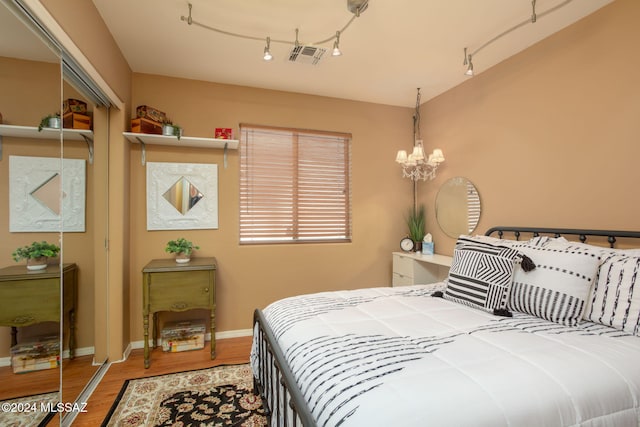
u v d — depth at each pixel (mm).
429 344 1315
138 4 1998
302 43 2428
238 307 3240
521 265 1827
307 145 3562
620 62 1939
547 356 1196
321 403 1004
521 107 2578
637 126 1866
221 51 2588
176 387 2232
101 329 2457
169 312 3025
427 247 3416
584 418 1003
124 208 2682
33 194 1510
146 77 2971
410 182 3895
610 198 1993
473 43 2479
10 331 1336
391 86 3299
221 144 3023
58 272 1763
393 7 2041
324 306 1868
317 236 3602
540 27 2246
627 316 1516
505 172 2719
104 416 1901
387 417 868
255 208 3354
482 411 920
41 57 1495
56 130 1701
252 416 1903
